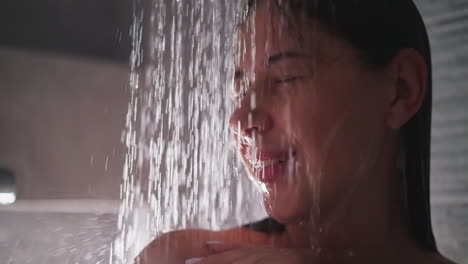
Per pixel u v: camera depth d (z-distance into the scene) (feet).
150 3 2.40
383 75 1.34
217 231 1.48
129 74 3.65
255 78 1.33
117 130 3.54
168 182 2.04
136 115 2.36
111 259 1.98
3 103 3.70
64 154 3.60
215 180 1.82
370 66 1.32
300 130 1.28
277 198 1.31
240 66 1.37
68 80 3.75
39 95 3.75
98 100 3.67
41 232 2.55
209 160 1.83
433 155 2.83
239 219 1.75
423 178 1.49
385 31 1.34
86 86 3.74
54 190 3.56
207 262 1.28
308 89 1.28
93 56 3.82
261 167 1.31
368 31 1.31
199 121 1.87
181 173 1.97
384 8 1.35
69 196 3.51
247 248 1.34
